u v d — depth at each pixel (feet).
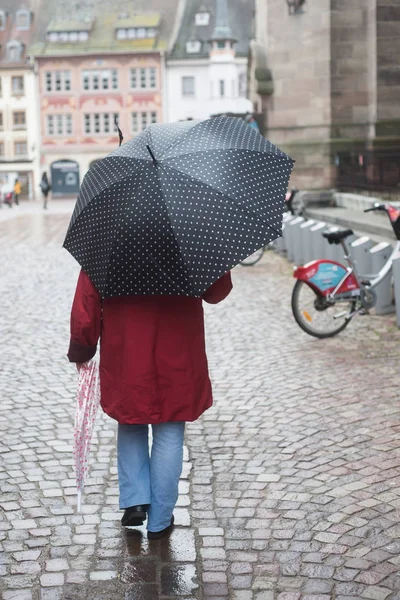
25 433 18.53
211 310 34.01
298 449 17.06
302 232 46.39
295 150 71.87
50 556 12.51
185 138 11.69
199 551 12.60
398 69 69.41
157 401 12.23
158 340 12.14
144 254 11.05
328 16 69.21
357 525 13.32
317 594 11.22
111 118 241.76
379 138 69.36
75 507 14.37
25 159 245.04
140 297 12.06
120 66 239.09
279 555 12.42
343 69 70.23
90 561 12.34
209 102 239.09
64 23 244.42
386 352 25.44
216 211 11.10
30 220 107.14
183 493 14.88
